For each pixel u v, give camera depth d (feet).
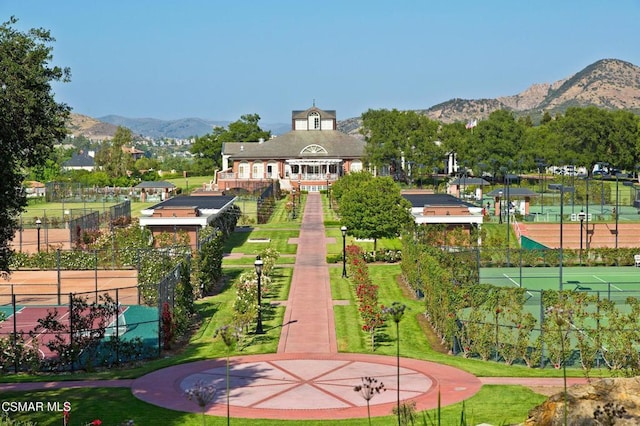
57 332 149.89
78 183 540.93
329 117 626.23
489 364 145.18
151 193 515.91
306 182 560.61
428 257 193.88
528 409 117.08
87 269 244.63
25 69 154.92
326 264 258.98
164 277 177.99
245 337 165.78
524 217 330.75
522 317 147.54
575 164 546.26
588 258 267.18
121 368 144.87
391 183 271.90
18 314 189.67
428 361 146.82
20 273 241.76
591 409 87.56
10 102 149.18
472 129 562.66
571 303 154.81
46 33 164.96
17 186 130.31
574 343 157.69
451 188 449.89
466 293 155.12
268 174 591.78
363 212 266.77
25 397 124.47
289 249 292.61
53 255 247.91
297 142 602.44
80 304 150.20
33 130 156.15
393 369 141.79
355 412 118.11
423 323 178.81
